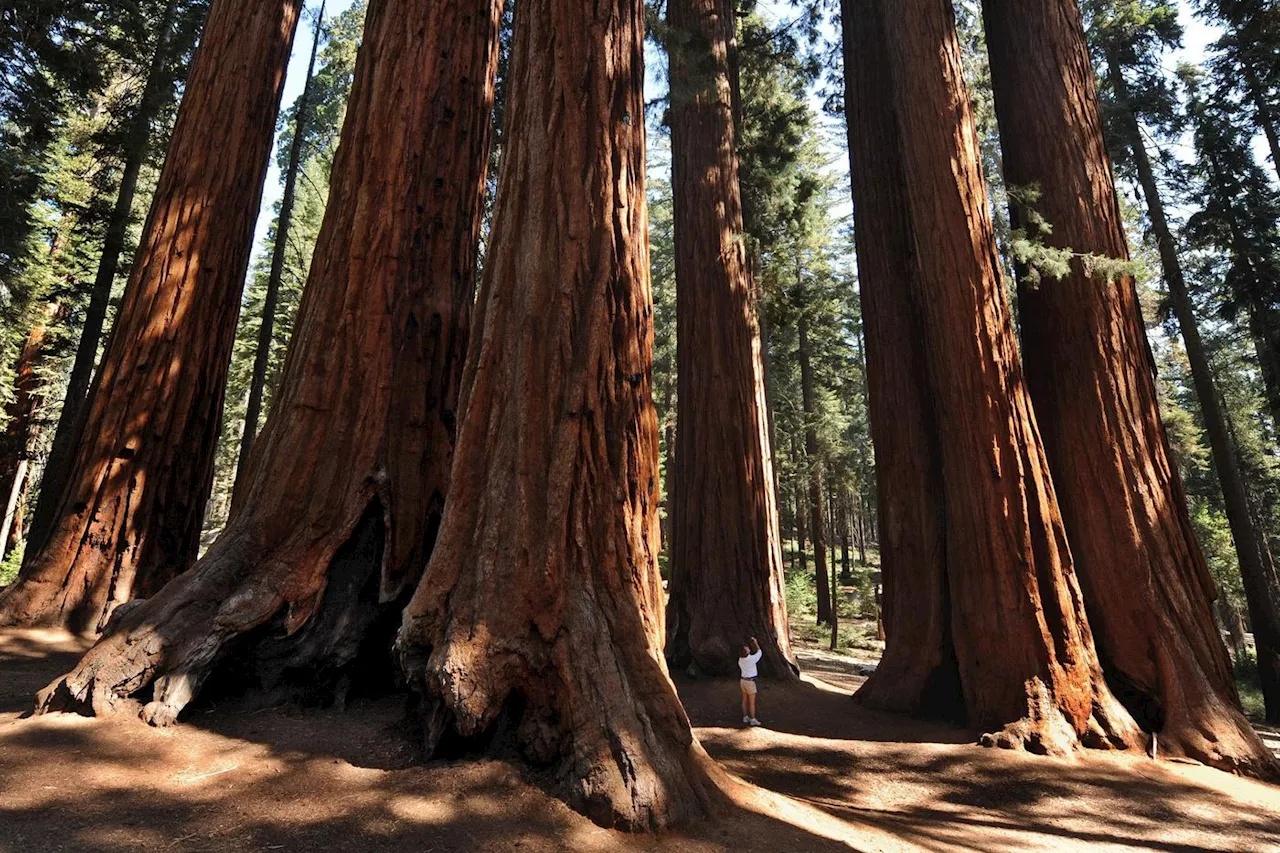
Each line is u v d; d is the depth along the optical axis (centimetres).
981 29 1575
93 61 1334
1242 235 1756
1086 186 988
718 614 1141
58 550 808
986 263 920
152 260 925
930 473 1015
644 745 392
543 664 422
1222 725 743
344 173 693
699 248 1308
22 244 1488
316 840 316
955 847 465
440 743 411
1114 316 936
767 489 1215
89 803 334
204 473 936
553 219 544
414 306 666
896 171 1187
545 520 464
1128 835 545
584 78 582
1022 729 759
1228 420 2680
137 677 452
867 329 1161
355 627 538
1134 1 1786
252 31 1037
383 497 589
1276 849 527
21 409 1906
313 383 611
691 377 1270
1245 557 1521
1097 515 878
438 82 732
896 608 1009
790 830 406
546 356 511
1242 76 1719
